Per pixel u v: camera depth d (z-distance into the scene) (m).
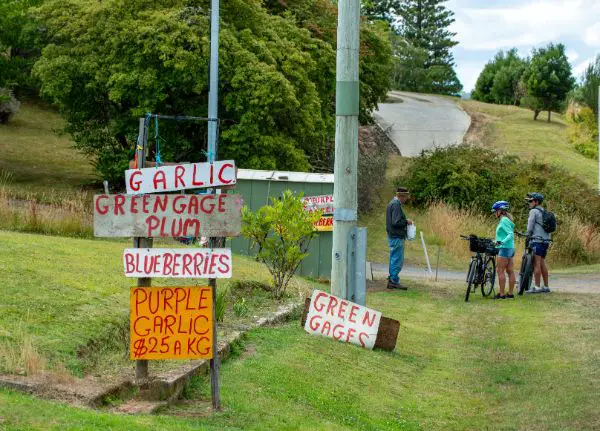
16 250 11.61
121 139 27.05
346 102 11.32
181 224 7.09
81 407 6.32
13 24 27.56
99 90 25.95
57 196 24.20
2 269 10.05
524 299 16.70
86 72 24.98
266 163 24.56
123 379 7.29
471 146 35.12
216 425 6.59
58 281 9.96
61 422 5.65
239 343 9.41
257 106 24.16
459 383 9.78
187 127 25.89
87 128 27.30
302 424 7.01
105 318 8.84
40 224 16.73
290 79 25.75
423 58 83.06
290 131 26.20
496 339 12.39
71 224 16.95
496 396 9.22
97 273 10.97
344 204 11.42
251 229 12.68
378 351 10.73
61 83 25.45
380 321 10.80
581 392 9.05
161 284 11.27
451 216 27.06
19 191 25.45
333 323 10.80
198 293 7.06
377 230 28.31
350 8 11.26
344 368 9.31
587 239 26.70
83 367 7.53
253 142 24.64
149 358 7.08
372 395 8.57
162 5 25.27
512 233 16.86
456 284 19.23
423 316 14.40
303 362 9.08
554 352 11.30
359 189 29.92
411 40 92.69
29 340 7.50
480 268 16.94
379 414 8.00
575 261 26.09
